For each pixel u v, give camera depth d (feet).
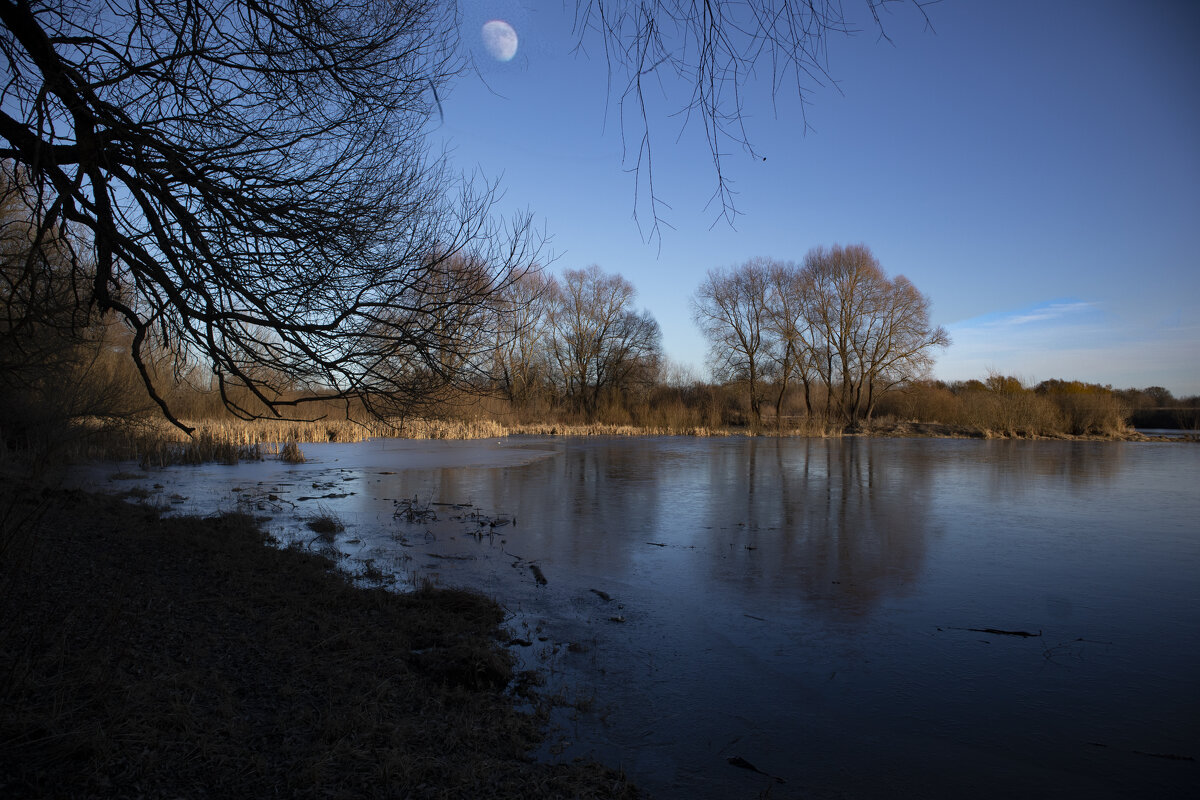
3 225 20.97
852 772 14.48
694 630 22.90
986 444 110.22
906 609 25.40
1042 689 18.78
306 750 12.88
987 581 29.22
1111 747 15.75
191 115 15.26
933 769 14.70
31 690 13.19
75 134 14.21
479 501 48.70
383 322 16.90
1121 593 27.58
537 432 129.08
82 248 20.61
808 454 89.35
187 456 67.72
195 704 14.16
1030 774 14.62
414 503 45.55
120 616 17.89
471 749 14.01
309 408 70.69
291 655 17.69
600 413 157.89
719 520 42.39
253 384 16.90
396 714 15.07
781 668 19.90
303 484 55.11
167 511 39.86
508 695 17.33
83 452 61.26
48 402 45.06
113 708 13.07
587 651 20.75
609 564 31.30
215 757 12.21
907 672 19.80
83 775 10.96
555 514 43.86
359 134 17.03
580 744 15.12
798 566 31.42
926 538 37.68
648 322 158.81
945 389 155.84
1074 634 22.95
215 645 17.58
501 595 25.95
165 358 22.04
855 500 50.80
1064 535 38.70
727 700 17.74
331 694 15.56
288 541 33.58
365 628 20.47
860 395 144.05
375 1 17.01
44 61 13.47
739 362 139.44
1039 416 130.00
